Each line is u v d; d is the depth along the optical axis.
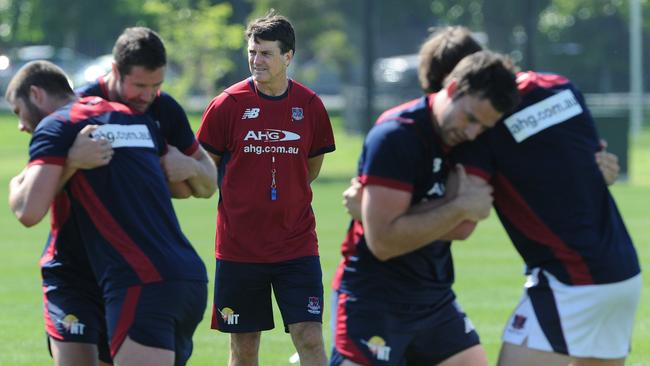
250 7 169.25
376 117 115.25
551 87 18.91
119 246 19.67
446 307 19.56
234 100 26.48
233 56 143.25
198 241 55.34
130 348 19.45
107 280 19.78
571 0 192.50
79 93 21.59
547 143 18.48
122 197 19.84
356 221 19.22
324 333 34.97
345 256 19.36
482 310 37.72
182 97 125.44
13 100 21.09
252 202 26.14
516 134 18.44
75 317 20.88
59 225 20.81
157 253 19.70
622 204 72.38
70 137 19.78
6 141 132.38
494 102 17.34
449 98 17.83
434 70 19.45
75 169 19.77
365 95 110.69
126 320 19.52
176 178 21.28
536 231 18.67
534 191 18.50
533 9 101.00
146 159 20.31
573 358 18.88
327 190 82.44
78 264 21.00
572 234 18.41
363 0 109.75
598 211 18.81
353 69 166.00
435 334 19.41
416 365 19.77
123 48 20.16
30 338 33.97
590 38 192.00
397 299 18.92
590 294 18.38
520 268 47.03
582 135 18.86
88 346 20.92
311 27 163.62
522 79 18.97
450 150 18.48
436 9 195.25
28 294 41.66
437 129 18.19
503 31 141.38
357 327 18.89
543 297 18.72
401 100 139.88
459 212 17.97
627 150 87.75
